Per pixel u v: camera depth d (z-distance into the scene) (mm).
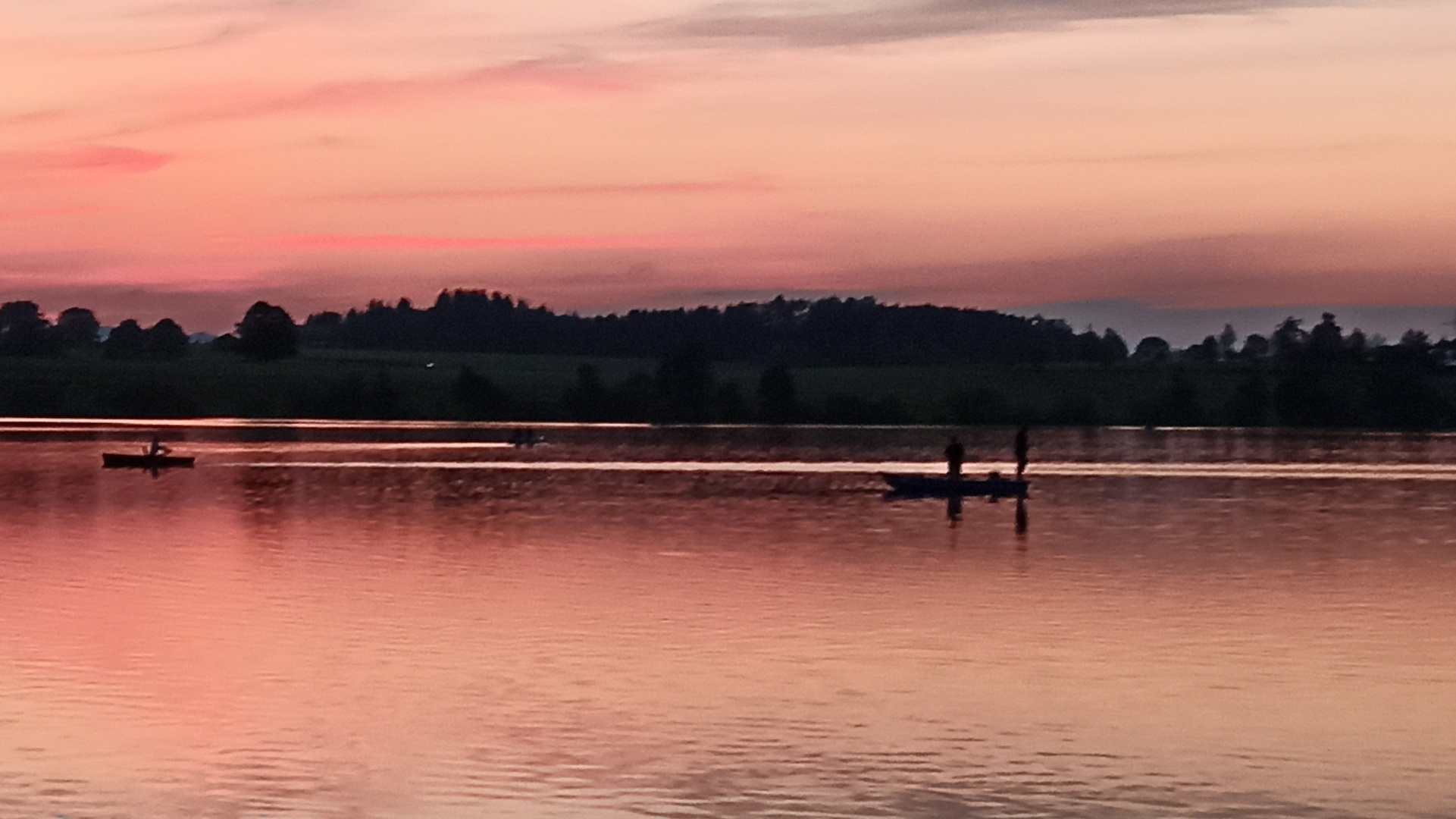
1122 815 22641
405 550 48906
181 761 24797
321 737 26078
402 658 31781
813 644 33375
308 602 38344
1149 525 58250
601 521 58562
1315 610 37875
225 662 31406
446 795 23234
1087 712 27875
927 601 38812
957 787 23766
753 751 25422
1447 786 23922
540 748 25500
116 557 46938
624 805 22938
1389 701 28750
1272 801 23250
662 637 34031
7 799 23016
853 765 24734
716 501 68438
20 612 36938
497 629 34781
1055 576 43312
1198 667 31375
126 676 30156
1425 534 55156
